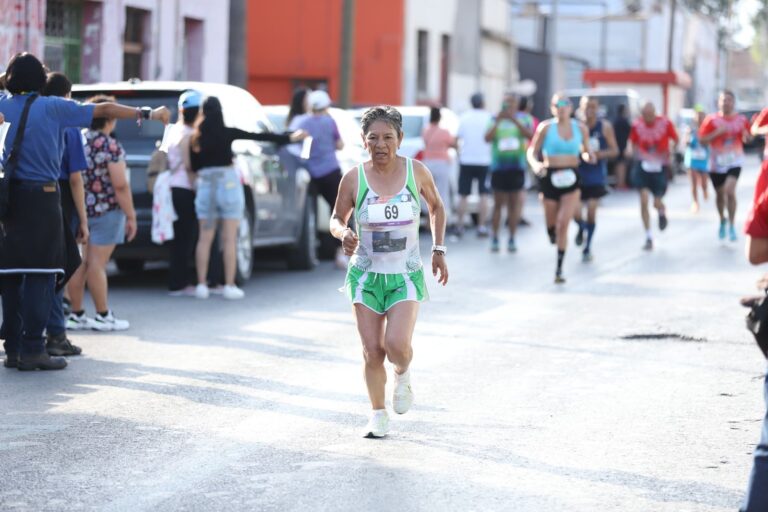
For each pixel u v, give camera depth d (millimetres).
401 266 19938
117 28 61312
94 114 24734
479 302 35812
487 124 55281
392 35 105750
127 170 36562
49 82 26469
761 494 14000
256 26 106438
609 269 44469
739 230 60406
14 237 24812
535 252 50312
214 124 35531
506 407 22594
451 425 21219
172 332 30375
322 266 46500
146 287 39000
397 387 20266
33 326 25359
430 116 53938
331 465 18641
